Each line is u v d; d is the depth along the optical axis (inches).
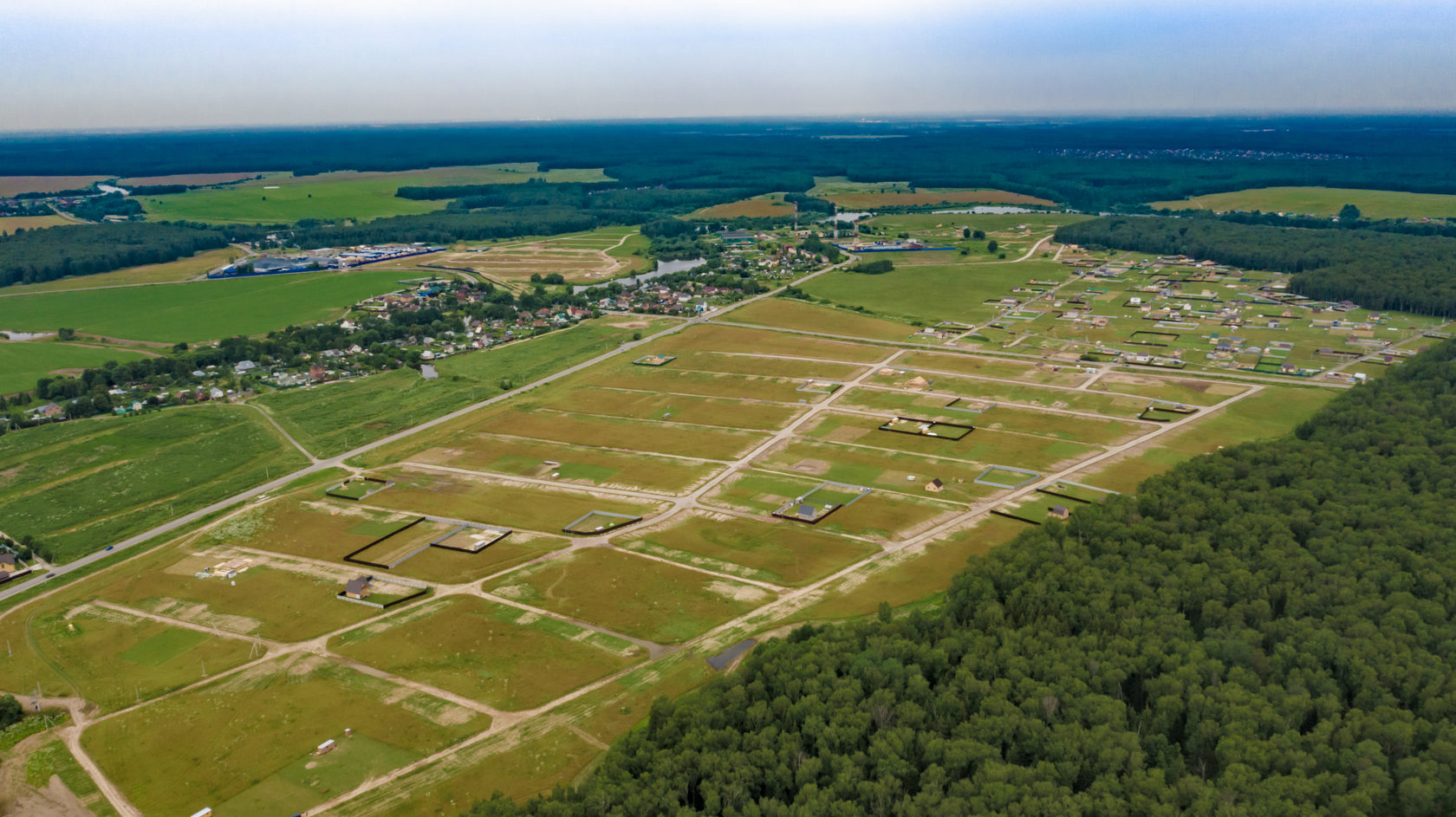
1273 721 4707.2
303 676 5925.2
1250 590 5959.6
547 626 6412.4
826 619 6378.0
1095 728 4714.6
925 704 5093.5
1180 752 4822.8
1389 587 5905.5
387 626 6471.5
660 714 5162.4
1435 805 4224.9
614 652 6092.5
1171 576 6136.8
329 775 5002.5
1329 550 6378.0
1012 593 6141.7
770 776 4606.3
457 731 5334.6
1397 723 4584.2
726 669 5826.8
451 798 4798.2
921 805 4323.3
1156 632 5580.7
